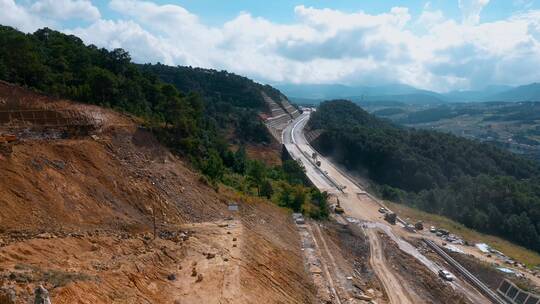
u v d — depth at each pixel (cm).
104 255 2991
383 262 5850
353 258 5831
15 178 3266
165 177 4897
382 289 5022
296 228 6166
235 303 3067
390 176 12181
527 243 8069
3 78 4912
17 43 5206
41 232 2930
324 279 4694
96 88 5753
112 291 2530
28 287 2073
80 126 4716
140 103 6556
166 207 4438
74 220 3362
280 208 6575
